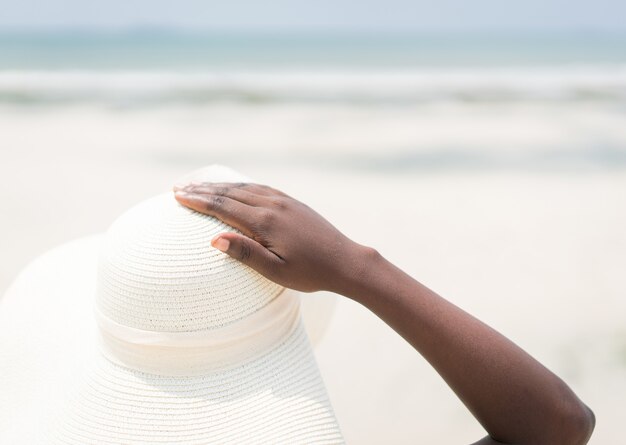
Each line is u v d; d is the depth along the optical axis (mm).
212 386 1301
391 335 3711
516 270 4961
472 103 13914
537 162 8742
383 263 1341
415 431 2898
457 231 5902
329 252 1311
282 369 1326
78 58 40062
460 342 1311
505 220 6258
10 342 1589
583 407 1367
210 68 34219
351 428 2916
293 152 9180
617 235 5855
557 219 6305
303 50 54844
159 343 1298
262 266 1290
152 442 1262
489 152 9328
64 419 1337
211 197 1364
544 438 1328
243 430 1257
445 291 4547
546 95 15195
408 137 10320
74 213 6297
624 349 3668
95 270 1750
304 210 1368
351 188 7348
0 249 5246
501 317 4121
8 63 35281
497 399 1321
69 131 10164
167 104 13070
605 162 8766
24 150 8805
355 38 88875
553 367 3480
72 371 1457
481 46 65125
